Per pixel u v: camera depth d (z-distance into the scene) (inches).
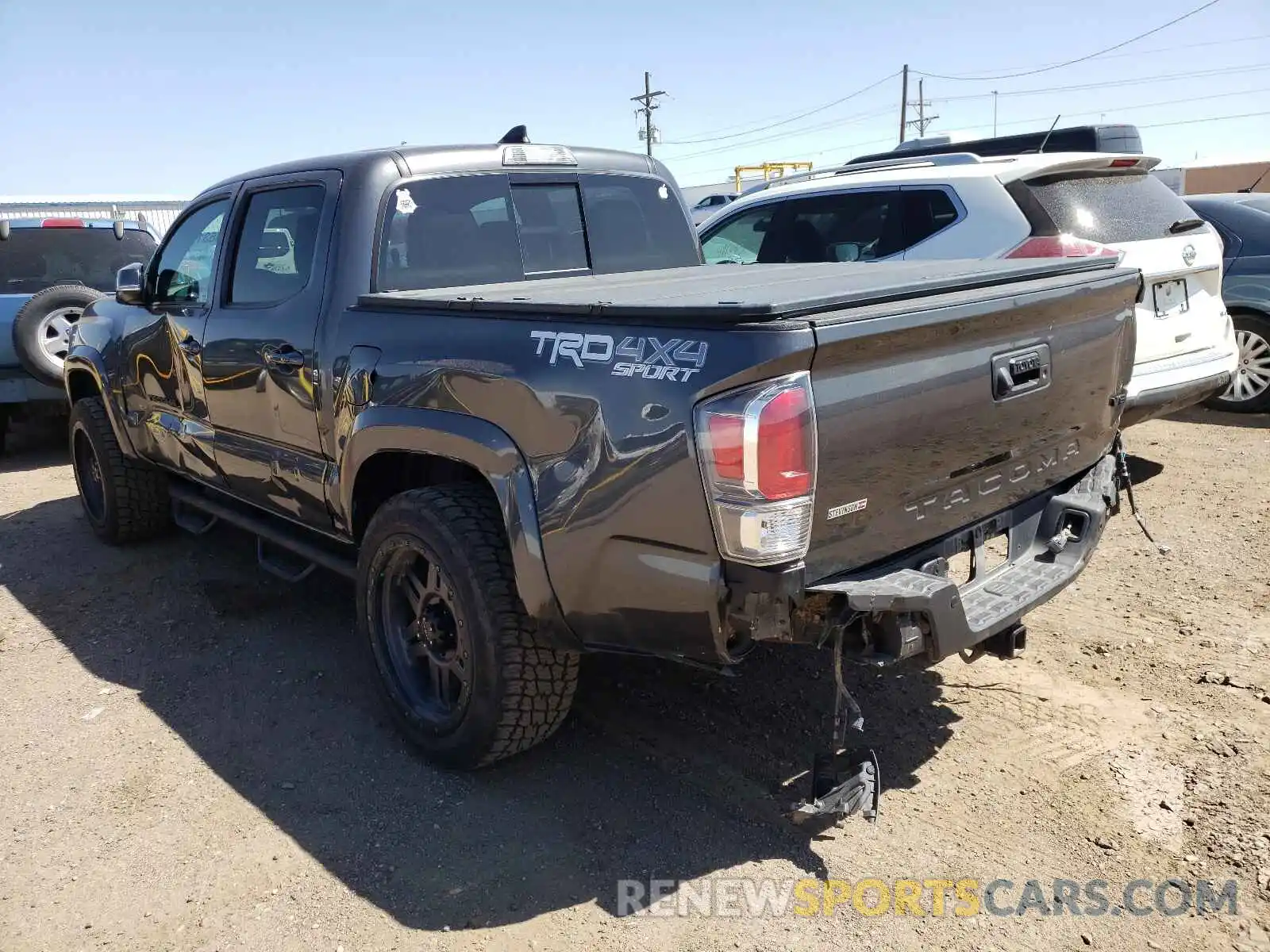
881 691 149.6
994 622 112.4
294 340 149.2
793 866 111.6
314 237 150.0
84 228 348.8
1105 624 168.6
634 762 133.0
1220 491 233.0
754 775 129.1
